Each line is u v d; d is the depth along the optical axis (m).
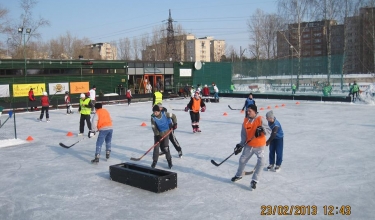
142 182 6.78
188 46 125.88
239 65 32.81
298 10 37.84
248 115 6.54
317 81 27.62
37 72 24.84
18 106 22.31
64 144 11.54
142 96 29.30
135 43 78.12
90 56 83.00
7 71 23.42
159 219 5.34
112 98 27.30
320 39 80.19
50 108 23.92
